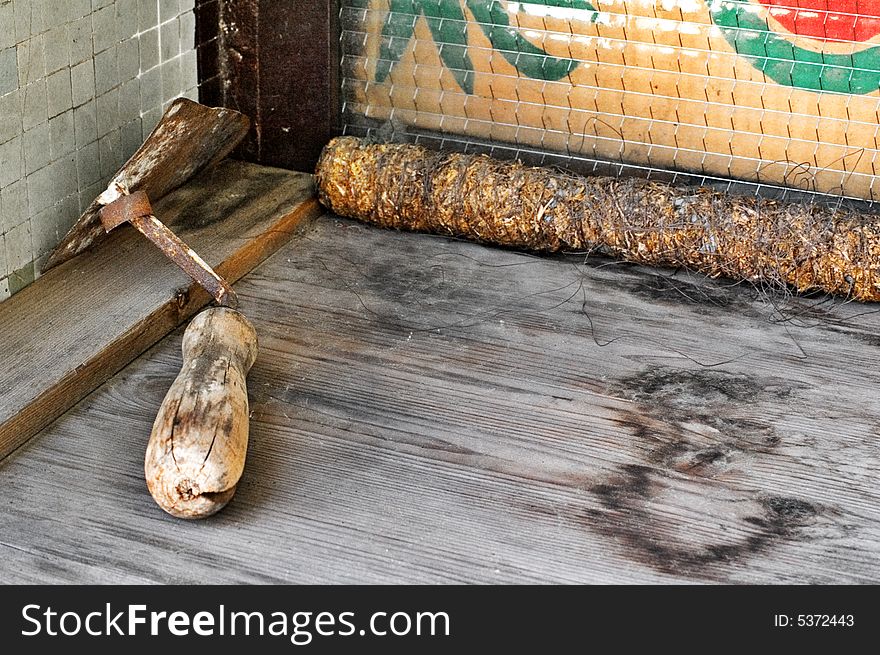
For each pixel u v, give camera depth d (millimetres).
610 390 2166
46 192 2354
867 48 2547
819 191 2721
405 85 2914
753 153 2730
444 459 1940
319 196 2830
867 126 2621
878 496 1881
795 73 2621
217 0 2879
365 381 2172
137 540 1720
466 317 2424
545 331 2377
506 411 2088
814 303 2541
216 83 2961
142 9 2588
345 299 2482
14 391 1967
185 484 1700
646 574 1681
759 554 1731
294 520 1775
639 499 1851
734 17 2607
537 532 1765
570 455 1962
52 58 2291
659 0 2645
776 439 2027
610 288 2576
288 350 2271
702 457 1968
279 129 2975
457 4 2789
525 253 2732
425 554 1709
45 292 2318
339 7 2859
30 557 1673
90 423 2016
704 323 2434
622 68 2732
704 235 2543
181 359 2242
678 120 2746
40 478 1856
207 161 2709
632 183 2625
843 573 1698
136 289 2350
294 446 1962
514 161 2758
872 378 2240
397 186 2727
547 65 2783
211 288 2215
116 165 2592
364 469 1907
